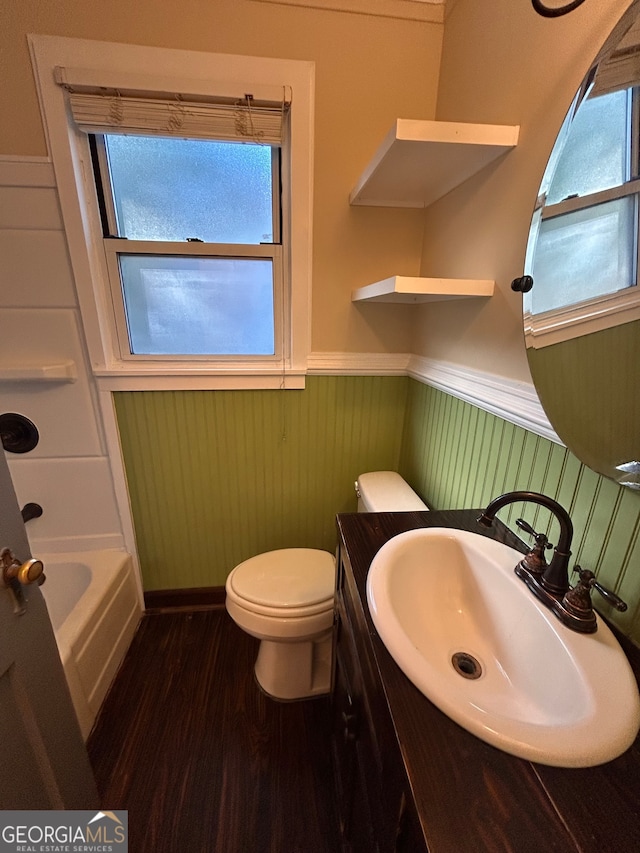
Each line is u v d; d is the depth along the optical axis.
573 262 0.67
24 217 1.22
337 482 1.71
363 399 1.60
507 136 0.86
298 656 1.33
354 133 1.28
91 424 1.46
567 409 0.71
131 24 1.11
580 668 0.57
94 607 1.34
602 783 0.44
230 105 1.19
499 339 0.95
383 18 1.19
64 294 1.31
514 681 0.69
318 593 1.25
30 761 0.73
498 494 1.00
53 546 1.59
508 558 0.80
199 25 1.13
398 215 1.39
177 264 1.41
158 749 1.21
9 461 1.46
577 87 0.69
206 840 1.00
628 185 0.57
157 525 1.65
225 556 1.75
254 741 1.24
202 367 1.48
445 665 0.73
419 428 1.50
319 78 1.22
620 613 0.67
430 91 1.27
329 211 1.36
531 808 0.42
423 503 1.35
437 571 0.88
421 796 0.43
